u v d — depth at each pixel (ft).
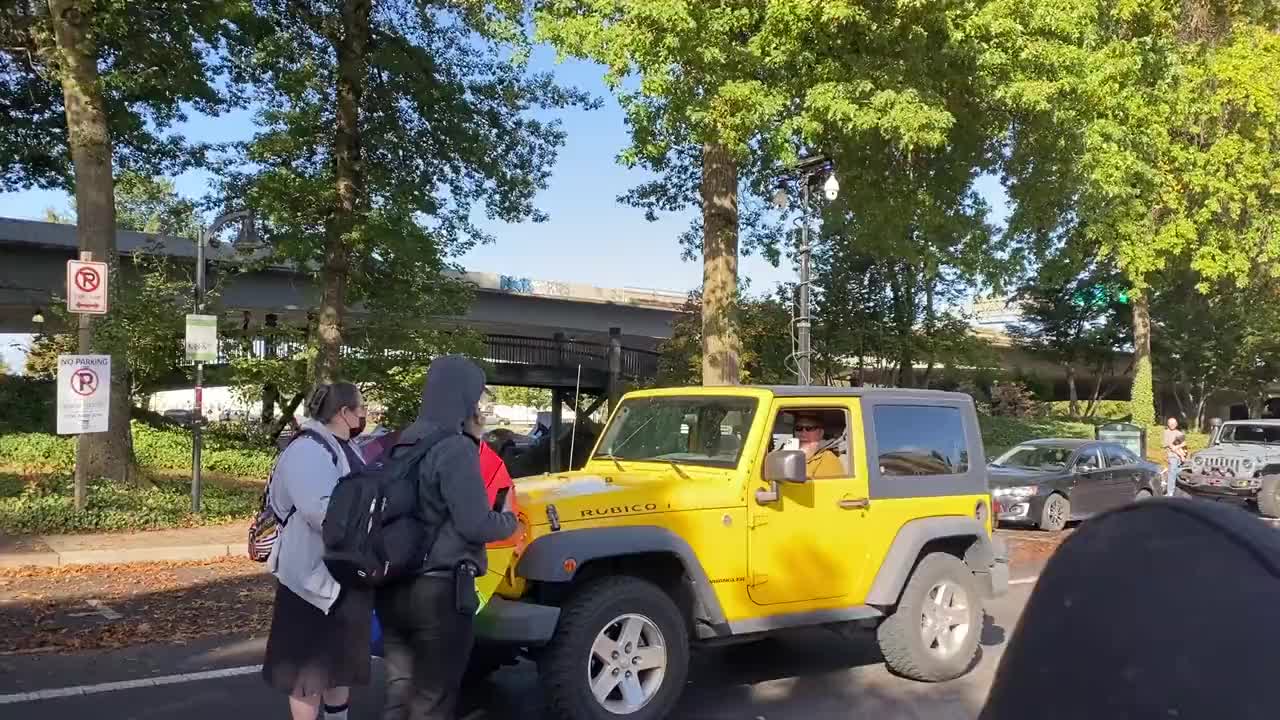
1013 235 54.90
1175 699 4.59
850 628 21.43
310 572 14.32
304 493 14.15
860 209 53.57
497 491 14.51
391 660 12.99
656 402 22.56
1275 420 70.49
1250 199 93.76
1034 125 50.34
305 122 58.95
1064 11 46.96
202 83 55.01
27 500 43.21
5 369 129.59
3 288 99.45
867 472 21.35
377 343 66.13
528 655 18.01
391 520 12.66
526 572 16.81
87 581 33.24
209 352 46.52
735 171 53.98
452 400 13.46
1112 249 93.45
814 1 41.04
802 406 20.74
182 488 51.31
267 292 112.37
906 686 21.72
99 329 49.03
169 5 51.67
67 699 19.99
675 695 17.88
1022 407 127.95
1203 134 94.48
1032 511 51.47
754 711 19.72
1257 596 4.58
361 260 64.59
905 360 102.89
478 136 63.87
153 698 20.13
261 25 57.93
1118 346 150.00
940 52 44.73
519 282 142.41
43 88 63.62
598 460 22.61
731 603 19.11
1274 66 92.73
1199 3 96.84
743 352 98.63
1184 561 4.91
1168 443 67.92
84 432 41.91
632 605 17.48
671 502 18.44
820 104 41.88
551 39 44.91
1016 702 5.29
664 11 40.24
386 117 64.39
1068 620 5.22
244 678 21.72
